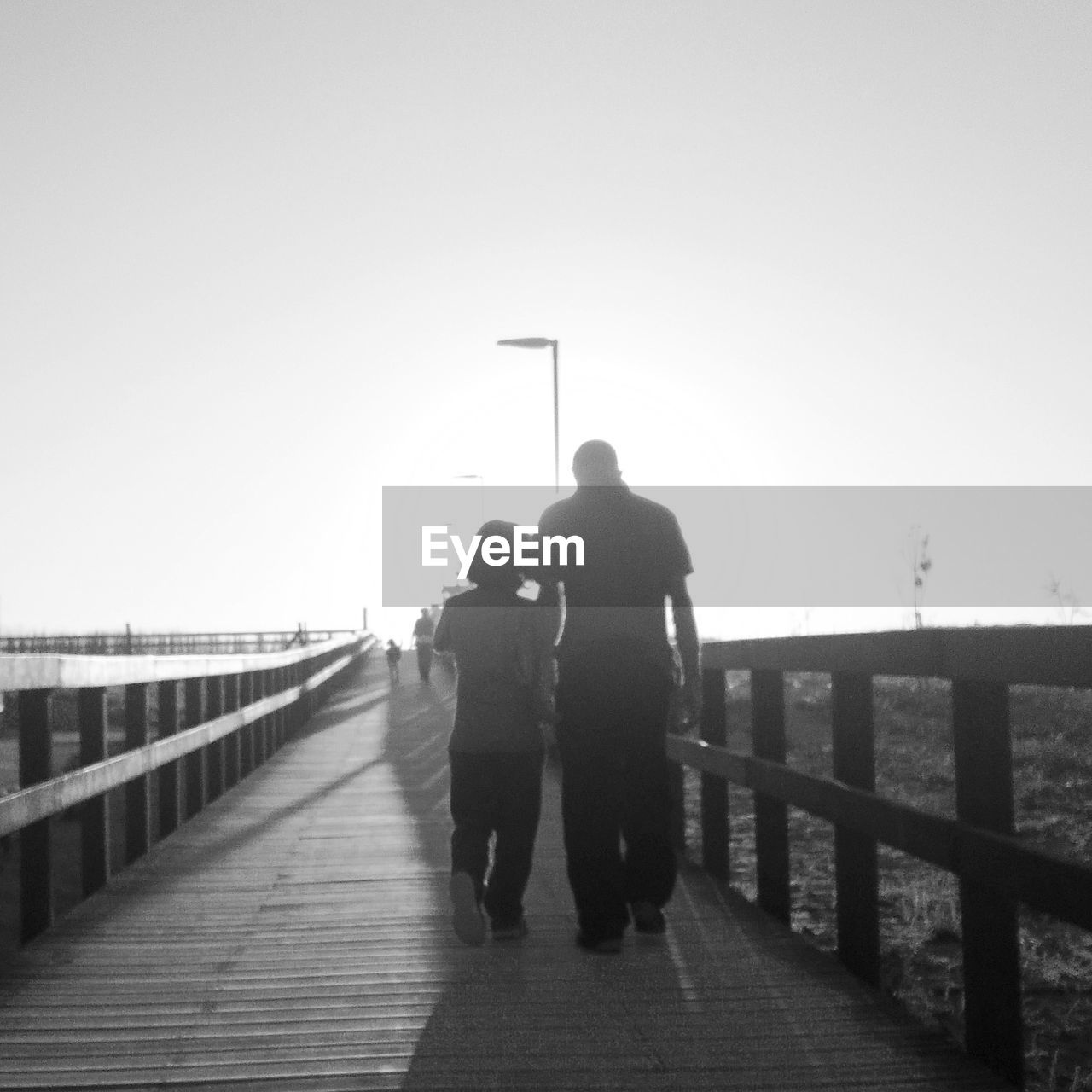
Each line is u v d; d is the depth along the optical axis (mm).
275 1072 4402
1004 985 4234
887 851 10008
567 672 5988
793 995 5242
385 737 20000
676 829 8688
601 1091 4184
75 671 6535
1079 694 15344
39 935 6410
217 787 12328
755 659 6793
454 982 5523
